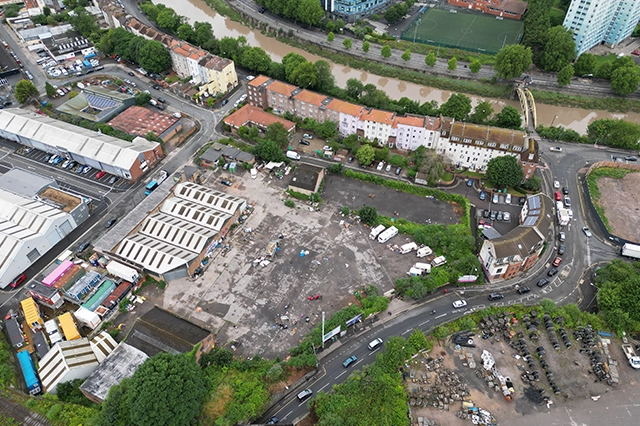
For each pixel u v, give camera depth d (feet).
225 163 633.20
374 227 544.21
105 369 385.70
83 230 549.95
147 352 399.03
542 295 475.72
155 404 324.39
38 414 364.58
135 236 522.06
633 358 408.05
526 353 414.41
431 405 379.96
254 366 405.80
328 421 348.79
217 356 402.11
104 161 608.60
